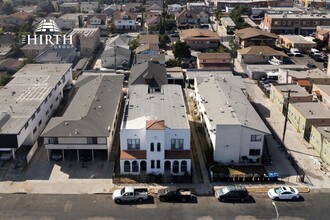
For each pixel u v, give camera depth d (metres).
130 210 46.56
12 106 62.12
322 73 88.50
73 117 59.41
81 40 115.31
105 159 57.47
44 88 70.94
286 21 141.25
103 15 157.38
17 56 114.25
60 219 44.81
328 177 53.53
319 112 66.19
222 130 55.03
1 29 150.38
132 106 62.91
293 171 55.00
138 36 132.75
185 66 103.75
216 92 69.38
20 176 53.16
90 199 48.62
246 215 45.84
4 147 54.09
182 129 53.69
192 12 158.50
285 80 87.25
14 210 46.34
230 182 52.41
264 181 52.56
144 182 52.28
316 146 60.25
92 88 72.50
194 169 55.53
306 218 45.34
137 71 84.00
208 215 45.78
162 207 47.19
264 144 61.44
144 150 54.28
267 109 76.81
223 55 101.50
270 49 108.56
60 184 51.56
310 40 123.31
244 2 199.62
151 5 192.62
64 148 55.81
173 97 67.31
